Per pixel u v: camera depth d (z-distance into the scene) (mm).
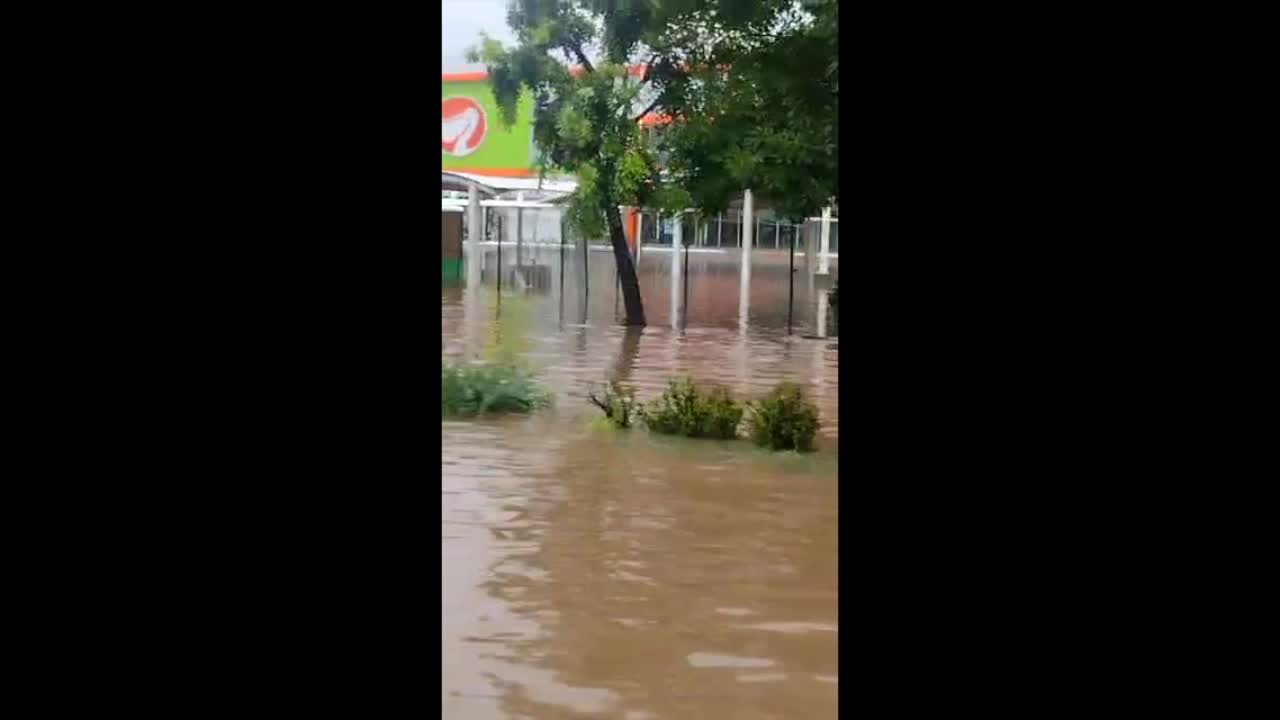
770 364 14461
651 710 4938
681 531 7805
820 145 12555
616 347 15609
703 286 21234
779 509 8406
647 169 14273
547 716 4879
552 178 17094
